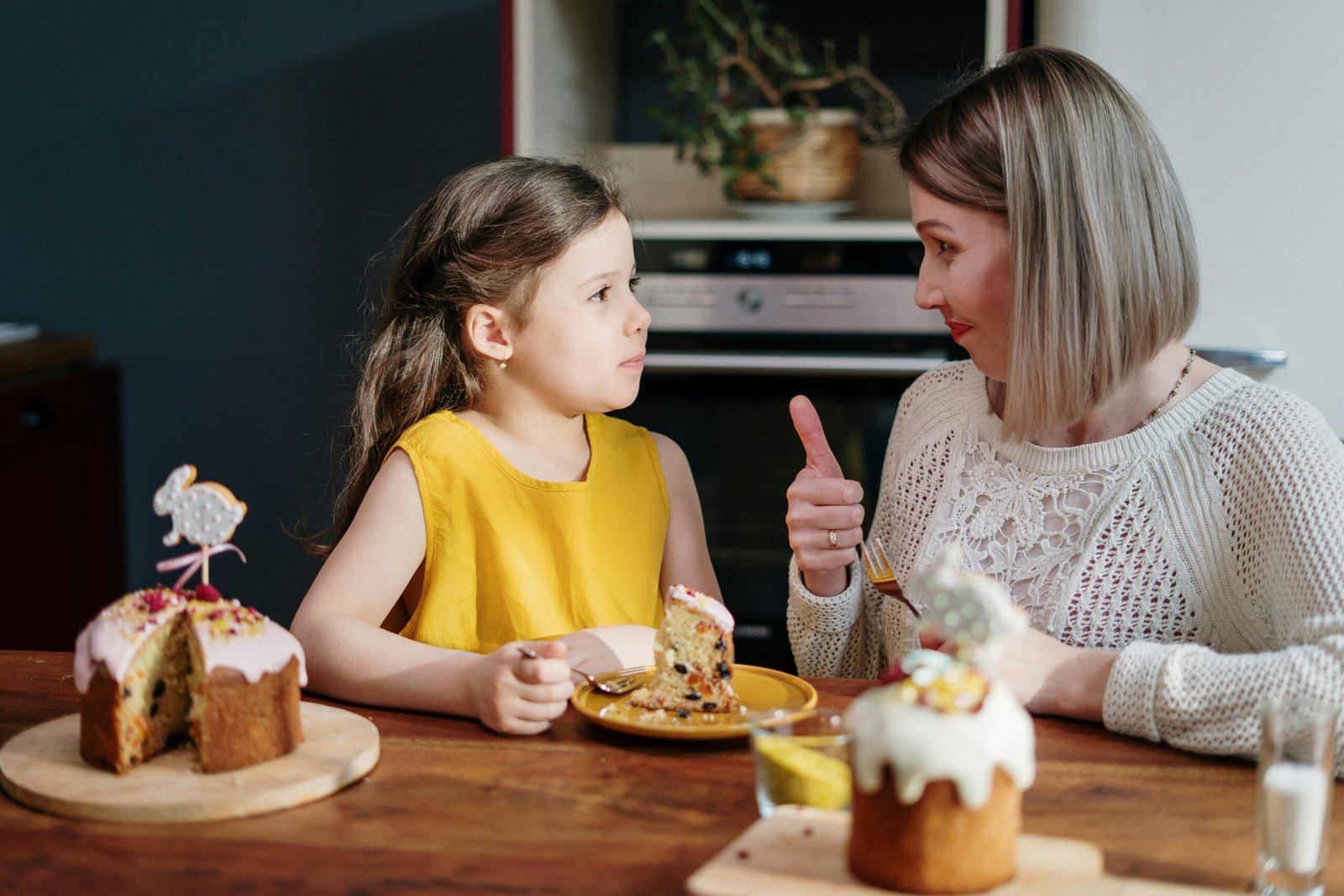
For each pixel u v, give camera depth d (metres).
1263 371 2.01
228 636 0.95
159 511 1.02
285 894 0.77
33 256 2.84
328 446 2.81
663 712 1.06
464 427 1.42
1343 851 0.84
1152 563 1.23
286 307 2.79
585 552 1.42
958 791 0.73
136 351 2.84
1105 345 1.16
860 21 2.61
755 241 2.22
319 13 2.71
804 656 1.40
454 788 0.94
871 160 2.57
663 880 0.79
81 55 2.78
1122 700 1.03
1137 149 1.17
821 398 2.26
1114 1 2.00
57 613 2.61
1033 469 1.29
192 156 2.78
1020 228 1.16
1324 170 1.95
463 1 2.67
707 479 2.30
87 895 0.77
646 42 2.74
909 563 1.40
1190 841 0.85
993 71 1.23
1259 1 1.94
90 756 0.96
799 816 0.85
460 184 1.45
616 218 1.42
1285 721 0.78
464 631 1.39
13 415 2.43
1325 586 1.05
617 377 1.42
